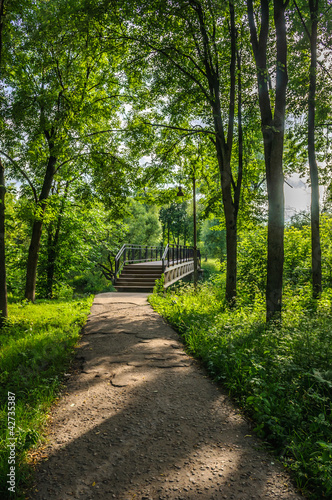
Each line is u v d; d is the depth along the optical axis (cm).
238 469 259
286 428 312
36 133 1080
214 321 736
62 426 327
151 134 1134
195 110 1134
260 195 1277
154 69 1041
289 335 487
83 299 1295
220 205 1341
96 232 1903
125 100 1245
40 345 572
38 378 430
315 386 363
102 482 244
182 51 1034
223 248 4566
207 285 1448
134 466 263
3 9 823
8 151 1115
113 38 994
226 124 1145
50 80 1066
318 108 1070
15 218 1111
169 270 1697
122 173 1120
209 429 321
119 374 470
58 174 1310
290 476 251
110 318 874
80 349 597
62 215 1598
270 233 699
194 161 1264
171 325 792
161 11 849
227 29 1016
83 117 1079
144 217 3878
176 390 415
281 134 696
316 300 861
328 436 283
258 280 1317
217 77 990
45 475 251
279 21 697
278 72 702
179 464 266
